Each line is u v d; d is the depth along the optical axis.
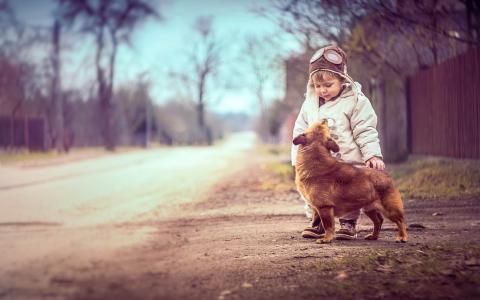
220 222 5.48
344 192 4.35
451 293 2.93
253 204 7.43
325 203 4.35
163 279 2.31
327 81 4.91
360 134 4.91
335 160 4.45
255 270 3.38
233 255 3.78
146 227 3.26
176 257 2.90
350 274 3.35
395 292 2.95
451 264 3.59
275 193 8.93
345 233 4.75
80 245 2.06
